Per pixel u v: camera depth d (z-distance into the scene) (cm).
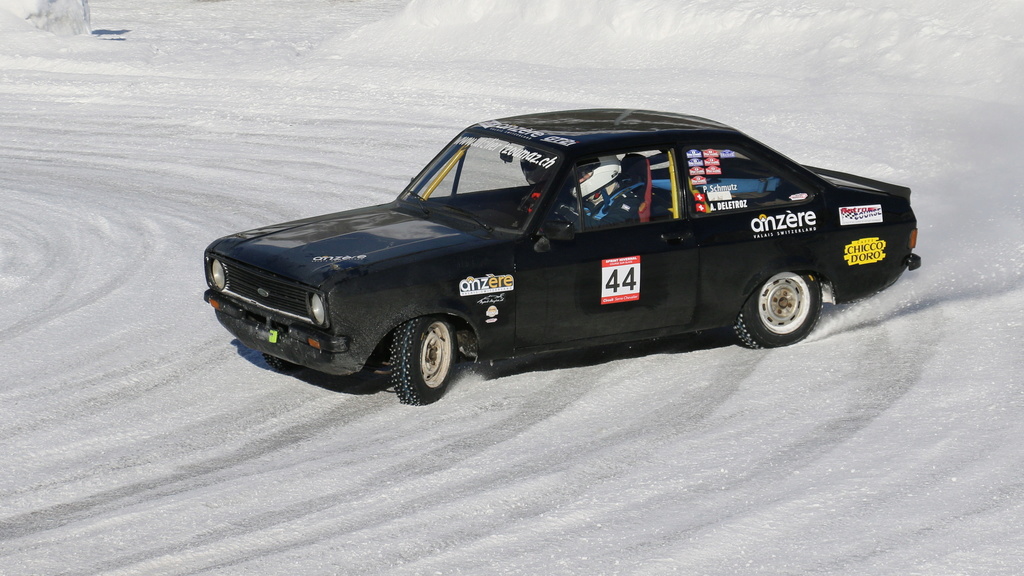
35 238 1502
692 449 802
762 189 994
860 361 977
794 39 2667
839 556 643
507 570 634
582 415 872
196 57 3128
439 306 862
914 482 738
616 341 950
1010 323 1048
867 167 1753
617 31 2939
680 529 680
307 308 841
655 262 938
